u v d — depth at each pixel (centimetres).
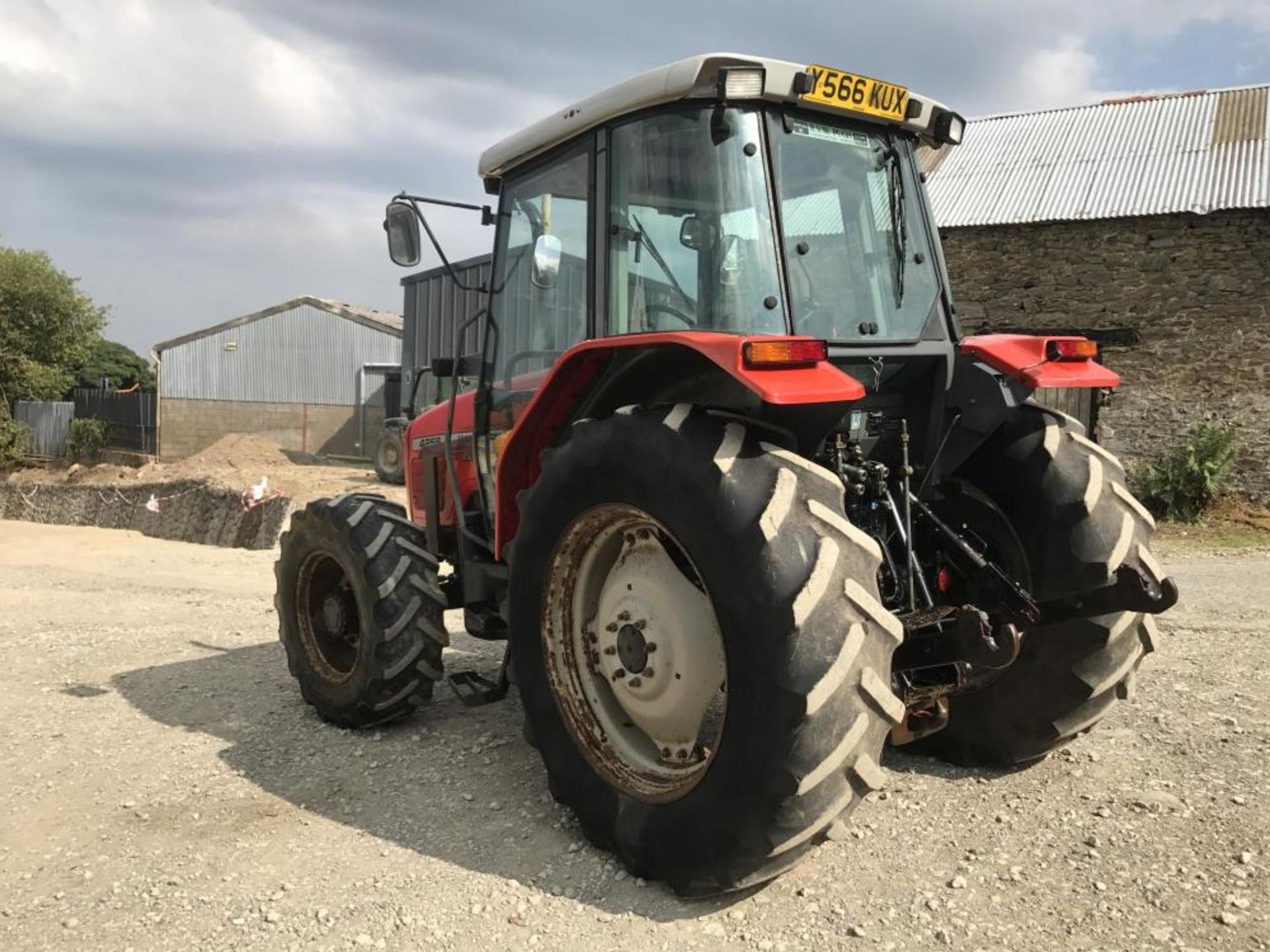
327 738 437
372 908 285
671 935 268
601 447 306
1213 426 1341
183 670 560
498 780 383
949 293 373
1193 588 787
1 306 3244
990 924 266
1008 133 1678
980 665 284
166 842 333
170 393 3084
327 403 3106
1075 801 343
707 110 323
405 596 426
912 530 346
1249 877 284
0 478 2567
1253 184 1334
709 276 321
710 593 273
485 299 446
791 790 256
